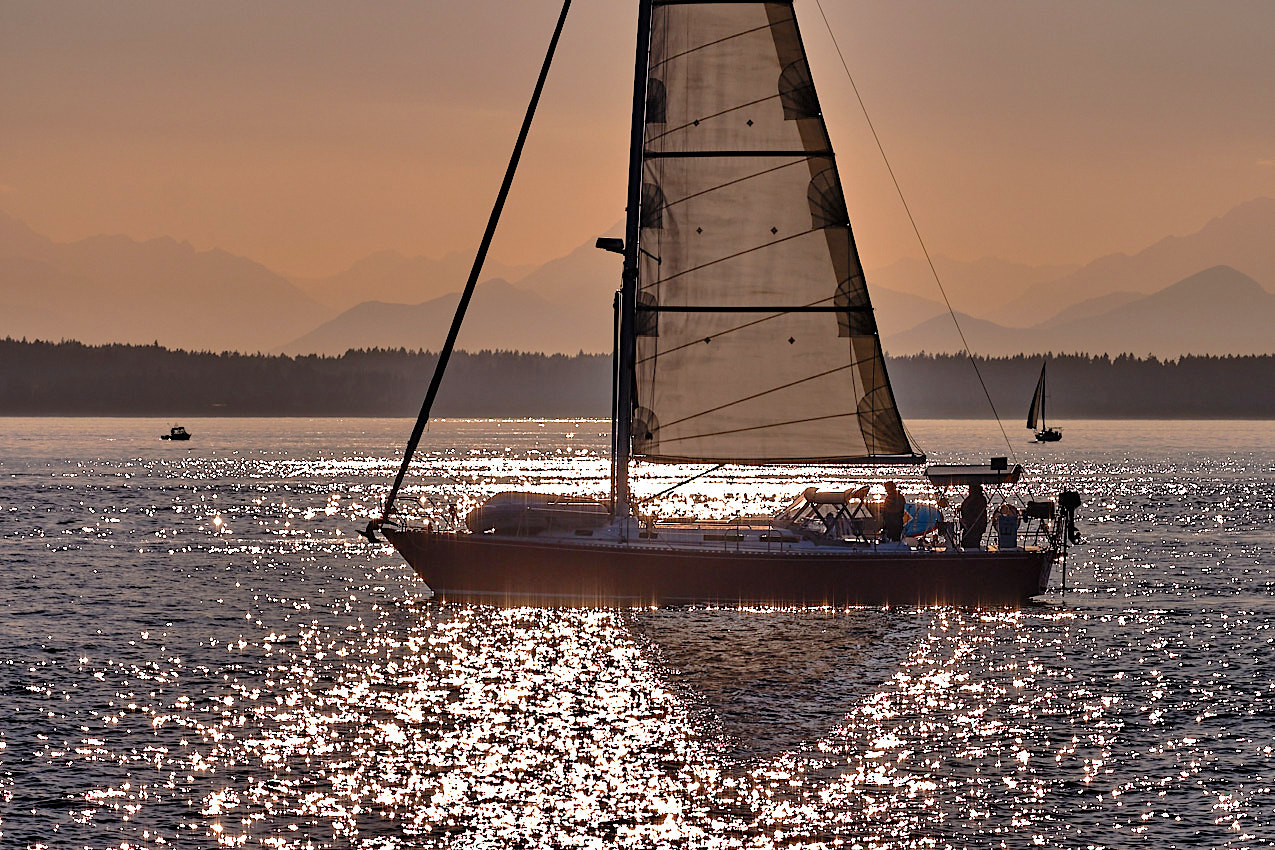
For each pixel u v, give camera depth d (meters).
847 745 79.50
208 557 163.75
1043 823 67.44
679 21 116.19
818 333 117.56
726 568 110.56
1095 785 72.62
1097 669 97.94
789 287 117.25
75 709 85.94
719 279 117.00
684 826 67.38
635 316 116.69
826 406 117.69
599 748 78.75
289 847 64.31
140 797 70.19
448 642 106.06
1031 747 78.94
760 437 117.56
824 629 109.81
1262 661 100.69
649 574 110.81
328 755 77.00
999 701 88.94
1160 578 143.12
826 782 73.25
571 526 114.12
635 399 116.88
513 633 108.94
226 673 96.19
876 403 117.56
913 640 106.75
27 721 83.06
